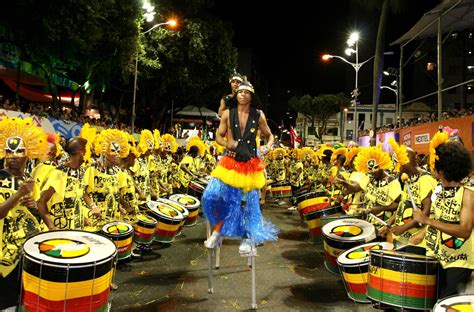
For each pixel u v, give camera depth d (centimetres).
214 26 2614
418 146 1438
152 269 659
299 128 5872
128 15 1630
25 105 1399
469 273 349
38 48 1270
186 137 2616
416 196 479
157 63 2331
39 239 384
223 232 488
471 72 3991
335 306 520
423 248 445
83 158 469
